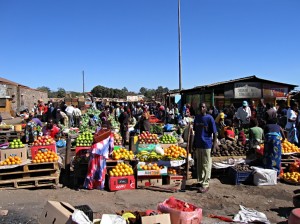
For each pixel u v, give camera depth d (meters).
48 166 7.89
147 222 4.48
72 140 12.77
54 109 18.41
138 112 23.89
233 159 8.91
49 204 4.58
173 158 8.34
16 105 43.53
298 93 24.62
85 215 4.31
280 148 8.45
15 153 8.02
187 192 7.51
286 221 5.79
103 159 7.65
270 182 8.12
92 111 23.70
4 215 5.82
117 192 7.41
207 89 23.52
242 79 21.86
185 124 18.00
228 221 5.57
